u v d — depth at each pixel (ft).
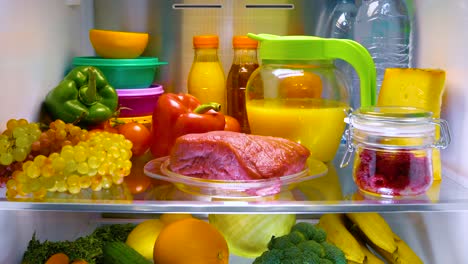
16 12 3.55
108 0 5.05
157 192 3.39
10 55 3.47
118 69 4.44
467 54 3.55
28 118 3.76
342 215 4.26
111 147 3.45
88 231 4.74
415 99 3.82
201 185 3.41
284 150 3.54
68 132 3.53
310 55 3.91
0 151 3.23
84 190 3.43
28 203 3.14
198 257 3.61
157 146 4.19
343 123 4.05
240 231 4.02
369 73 3.84
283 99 3.98
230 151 3.42
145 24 5.06
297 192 3.40
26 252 3.67
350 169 3.98
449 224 3.73
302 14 5.01
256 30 5.04
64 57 4.50
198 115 4.07
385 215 4.41
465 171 3.62
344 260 3.81
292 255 3.65
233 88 4.76
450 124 3.86
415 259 3.93
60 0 4.38
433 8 4.12
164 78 5.11
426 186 3.30
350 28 4.91
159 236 3.76
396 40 4.61
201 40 4.71
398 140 3.25
